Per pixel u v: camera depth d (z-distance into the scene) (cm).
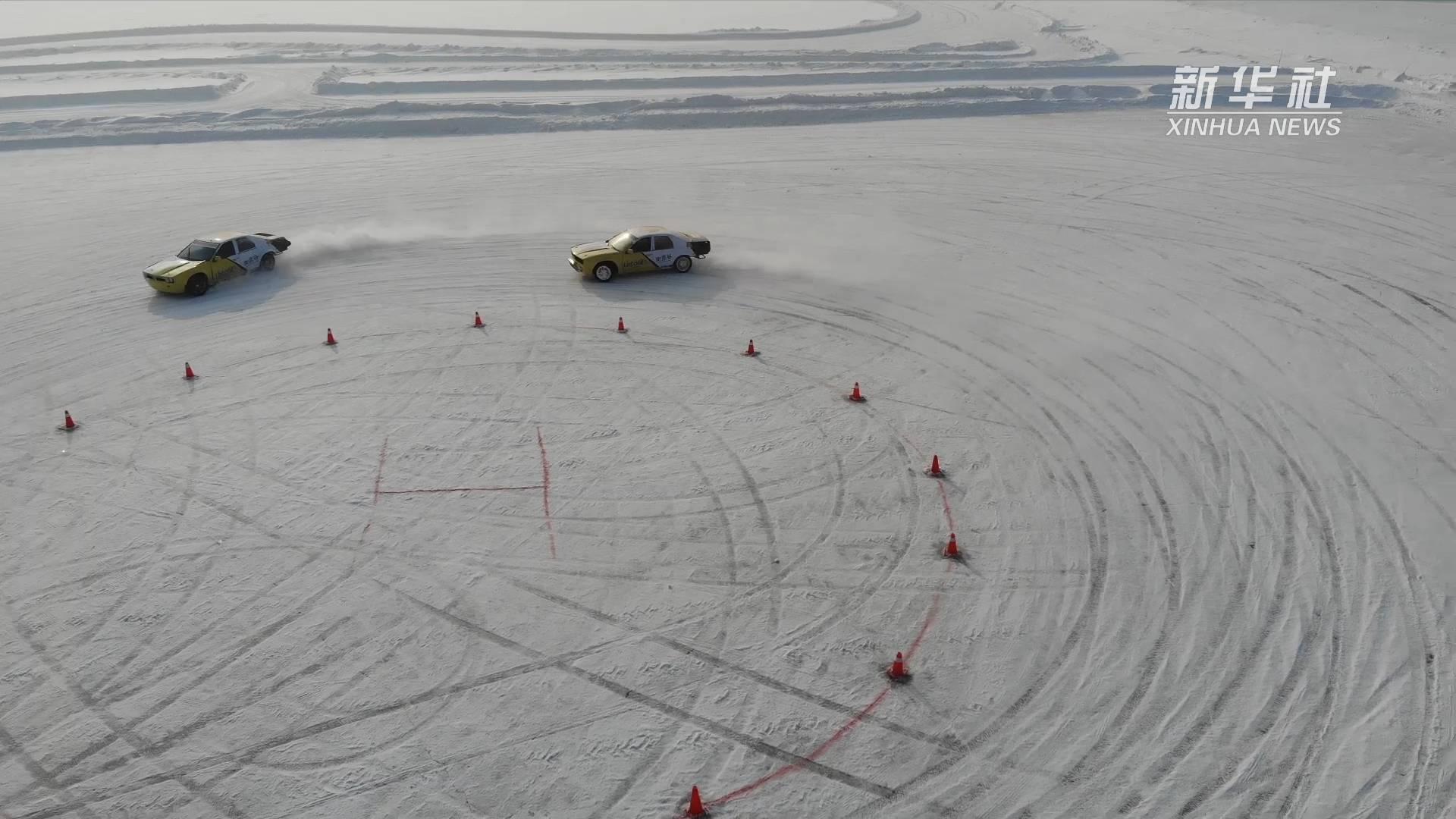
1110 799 1026
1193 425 1762
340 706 1175
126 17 8362
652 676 1215
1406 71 5175
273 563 1430
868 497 1565
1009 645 1250
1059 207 3130
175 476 1653
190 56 6003
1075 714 1138
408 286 2503
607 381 1972
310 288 2498
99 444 1756
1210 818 997
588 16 8394
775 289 2461
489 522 1521
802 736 1123
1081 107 4662
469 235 2895
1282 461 1638
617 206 3175
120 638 1288
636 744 1116
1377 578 1345
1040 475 1617
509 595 1360
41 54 6262
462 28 7319
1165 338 2133
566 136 4206
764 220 3020
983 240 2814
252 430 1798
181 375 2017
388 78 5191
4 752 1116
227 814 1034
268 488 1617
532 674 1220
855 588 1362
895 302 2367
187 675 1224
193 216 3097
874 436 1748
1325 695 1150
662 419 1820
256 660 1248
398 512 1547
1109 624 1277
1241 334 2142
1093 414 1809
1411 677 1171
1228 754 1076
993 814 1014
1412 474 1594
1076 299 2369
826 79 5181
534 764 1091
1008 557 1417
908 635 1272
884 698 1171
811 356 2072
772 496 1573
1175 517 1494
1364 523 1467
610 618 1313
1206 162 3662
